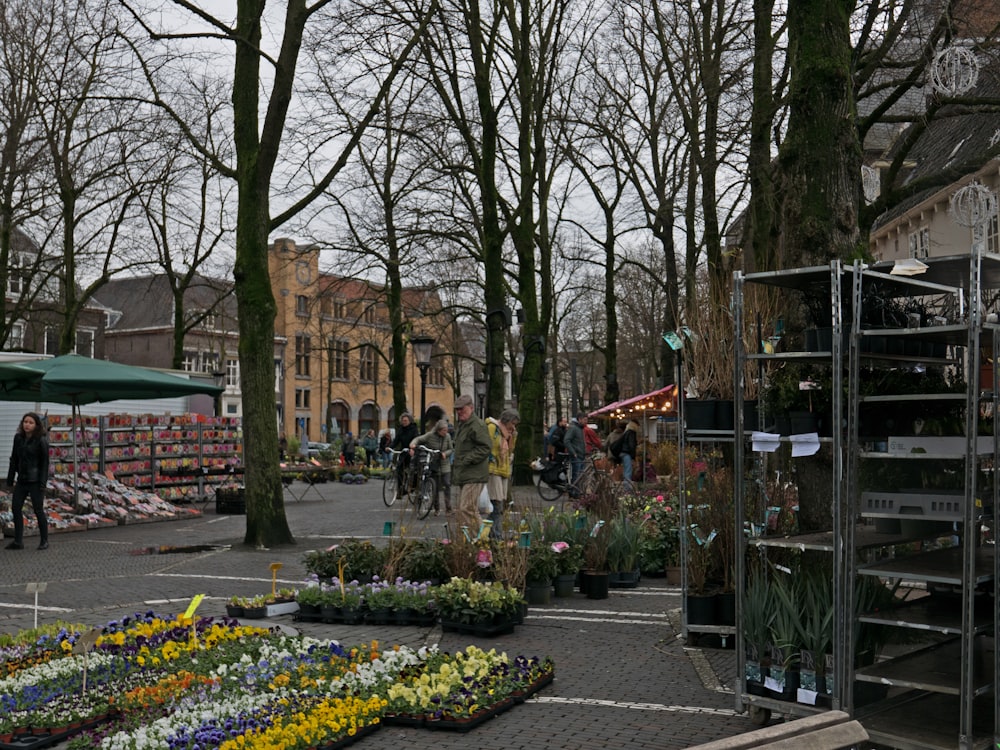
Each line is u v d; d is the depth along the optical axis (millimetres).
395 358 35719
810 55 8031
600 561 11562
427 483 20328
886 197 14797
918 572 5633
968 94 15094
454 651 8422
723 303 8727
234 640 8320
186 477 25438
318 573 10844
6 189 27656
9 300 44031
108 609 10414
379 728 6336
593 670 7828
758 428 7043
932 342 6836
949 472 7000
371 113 16578
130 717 6254
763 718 6324
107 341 77812
